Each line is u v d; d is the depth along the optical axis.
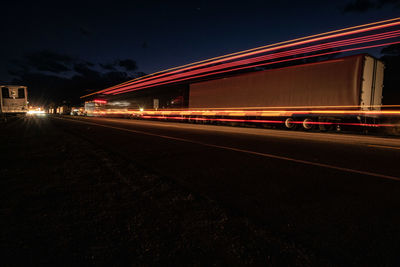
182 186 3.48
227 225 2.25
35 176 3.87
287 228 2.23
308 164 5.02
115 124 20.59
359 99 10.82
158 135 11.18
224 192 3.25
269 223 2.33
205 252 1.81
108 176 3.91
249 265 1.66
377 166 4.83
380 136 11.10
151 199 2.91
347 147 7.44
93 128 15.28
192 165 4.92
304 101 13.12
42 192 3.12
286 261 1.71
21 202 2.77
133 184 3.50
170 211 2.56
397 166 4.84
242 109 17.23
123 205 2.71
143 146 7.54
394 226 2.29
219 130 14.55
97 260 1.71
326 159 5.55
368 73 11.15
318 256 1.78
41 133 11.37
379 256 1.80
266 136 10.90
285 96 14.15
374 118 11.71
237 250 1.84
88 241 1.96
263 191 3.31
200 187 3.46
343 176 4.09
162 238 2.00
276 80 14.68
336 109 11.67
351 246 1.93
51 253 1.80
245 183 3.68
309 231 2.18
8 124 18.36
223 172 4.35
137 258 1.73
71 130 13.38
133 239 1.99
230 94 18.31
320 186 3.54
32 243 1.93
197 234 2.07
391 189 3.41
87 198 2.92
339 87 11.50
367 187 3.50
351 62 11.02
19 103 28.09
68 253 1.80
